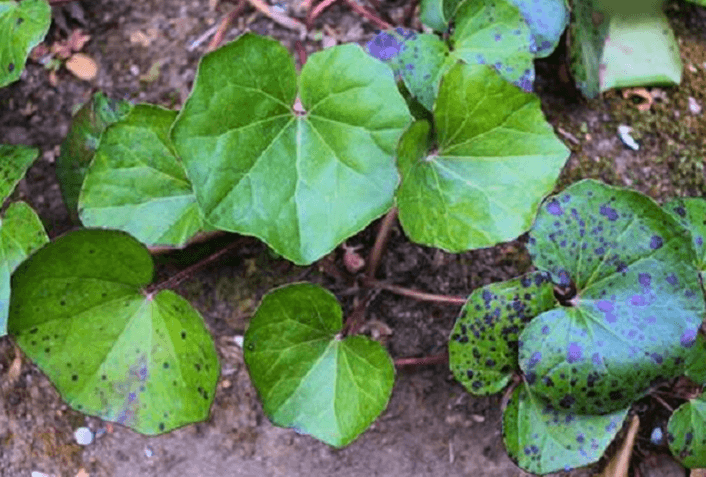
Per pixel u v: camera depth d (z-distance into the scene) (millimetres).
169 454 828
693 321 777
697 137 876
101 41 875
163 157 801
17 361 839
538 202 774
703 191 867
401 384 832
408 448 828
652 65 876
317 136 771
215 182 758
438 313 837
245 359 775
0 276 793
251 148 765
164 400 776
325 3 859
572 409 784
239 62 761
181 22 878
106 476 828
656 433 836
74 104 865
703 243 809
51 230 849
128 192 800
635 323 777
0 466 829
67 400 774
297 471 825
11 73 804
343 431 776
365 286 837
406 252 842
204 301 839
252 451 827
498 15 808
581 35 849
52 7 873
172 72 867
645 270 780
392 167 761
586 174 860
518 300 776
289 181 766
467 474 827
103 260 766
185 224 797
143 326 779
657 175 866
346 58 769
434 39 809
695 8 910
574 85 870
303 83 773
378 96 765
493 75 767
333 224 761
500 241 771
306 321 778
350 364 783
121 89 866
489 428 831
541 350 775
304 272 840
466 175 778
